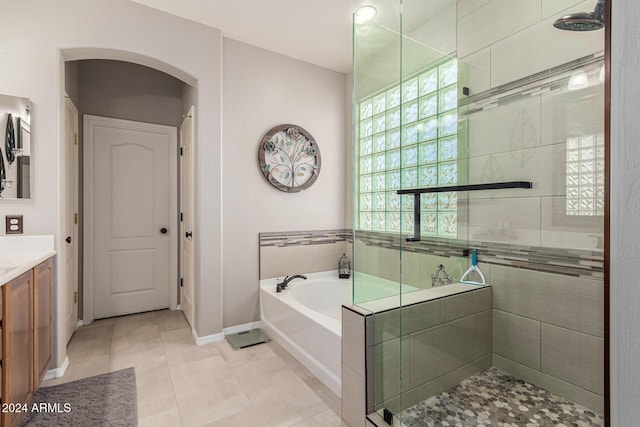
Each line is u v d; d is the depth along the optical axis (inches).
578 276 60.1
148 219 135.7
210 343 106.0
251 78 118.8
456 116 76.6
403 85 70.6
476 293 72.4
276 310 107.8
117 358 94.8
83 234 121.1
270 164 122.4
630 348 16.4
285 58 126.8
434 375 66.2
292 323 97.5
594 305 58.0
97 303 125.9
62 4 84.0
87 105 122.3
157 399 75.0
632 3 16.2
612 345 17.3
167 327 119.1
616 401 17.1
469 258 75.8
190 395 76.6
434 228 71.1
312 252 134.1
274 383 82.0
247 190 118.5
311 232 133.8
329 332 80.0
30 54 80.5
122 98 129.5
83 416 68.7
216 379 83.7
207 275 105.9
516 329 69.4
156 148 136.9
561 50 61.2
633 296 16.2
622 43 16.6
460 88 77.1
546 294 64.6
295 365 91.4
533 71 65.4
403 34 70.7
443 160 74.6
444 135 75.2
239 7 96.0
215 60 106.7
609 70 17.8
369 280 71.4
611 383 17.4
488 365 73.0
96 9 87.8
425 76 73.1
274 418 68.9
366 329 64.1
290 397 76.3
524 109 67.2
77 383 81.1
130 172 131.7
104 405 72.4
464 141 77.4
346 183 143.6
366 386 63.9
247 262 118.9
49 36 82.6
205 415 69.6
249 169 118.9
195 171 110.2
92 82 123.4
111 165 127.8
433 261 69.9
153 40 95.7
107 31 89.0
